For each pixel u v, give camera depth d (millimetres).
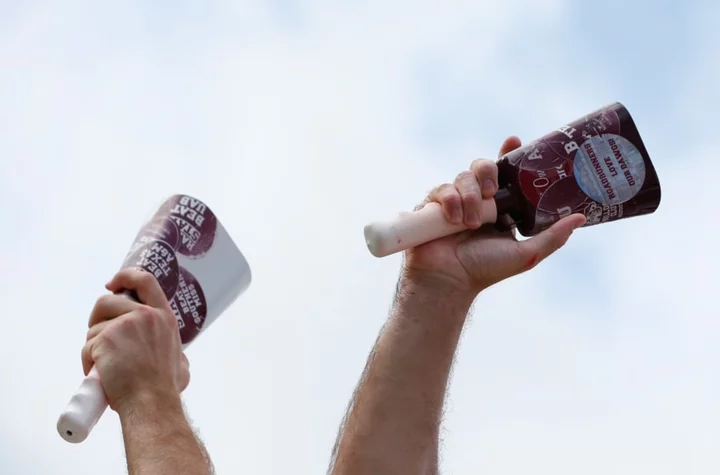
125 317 3049
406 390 3164
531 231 3211
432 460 3148
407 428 3143
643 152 3156
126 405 2934
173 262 3232
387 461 3111
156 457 2785
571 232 3150
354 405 3240
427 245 3189
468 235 3229
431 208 3117
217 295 3285
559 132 3182
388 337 3221
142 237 3287
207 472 2822
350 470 3125
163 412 2912
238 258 3312
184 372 3148
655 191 3164
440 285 3184
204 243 3277
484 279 3180
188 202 3328
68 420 2900
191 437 2891
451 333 3184
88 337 3105
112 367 2971
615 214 3189
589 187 3141
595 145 3148
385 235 3055
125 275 3141
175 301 3223
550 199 3141
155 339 3039
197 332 3262
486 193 3117
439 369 3180
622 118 3174
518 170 3148
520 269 3152
